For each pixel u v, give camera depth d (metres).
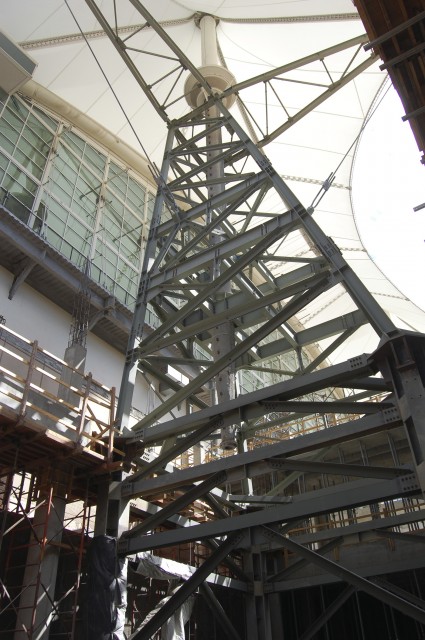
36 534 12.34
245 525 10.09
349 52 30.73
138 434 12.64
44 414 11.62
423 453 8.25
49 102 29.62
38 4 24.69
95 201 30.09
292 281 17.58
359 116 35.16
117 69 30.69
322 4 26.81
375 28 9.24
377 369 10.03
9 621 13.30
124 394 13.80
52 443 11.42
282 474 24.88
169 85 33.69
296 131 37.16
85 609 10.41
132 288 30.02
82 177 29.84
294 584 16.80
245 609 16.44
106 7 26.31
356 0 8.73
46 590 11.23
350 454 23.56
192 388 12.93
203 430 11.73
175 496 17.50
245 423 17.33
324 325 16.59
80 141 31.41
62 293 24.16
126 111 33.22
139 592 16.33
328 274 12.40
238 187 16.95
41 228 24.61
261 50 32.47
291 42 30.81
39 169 26.45
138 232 33.09
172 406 13.05
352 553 17.61
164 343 14.27
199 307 17.08
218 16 30.50
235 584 16.28
